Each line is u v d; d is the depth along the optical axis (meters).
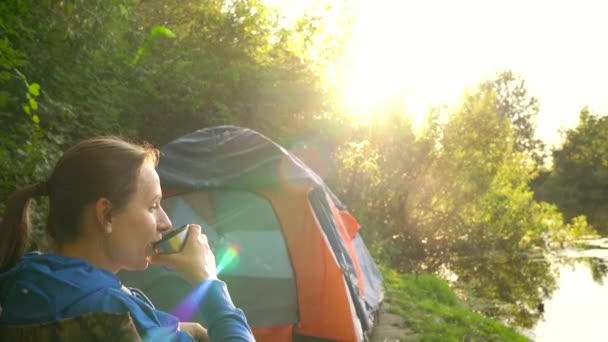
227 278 5.38
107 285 1.15
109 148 1.21
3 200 4.85
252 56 11.70
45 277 1.13
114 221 1.20
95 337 1.09
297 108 11.86
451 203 17.12
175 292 4.93
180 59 9.92
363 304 6.13
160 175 5.40
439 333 7.44
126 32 8.76
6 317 1.12
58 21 6.30
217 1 11.54
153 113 9.86
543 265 16.36
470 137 18.28
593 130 55.22
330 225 5.93
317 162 12.79
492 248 18.28
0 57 4.75
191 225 1.35
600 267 15.91
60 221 1.21
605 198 52.75
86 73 7.07
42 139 6.20
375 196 16.06
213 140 5.70
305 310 5.40
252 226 5.51
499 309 11.11
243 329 1.24
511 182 22.56
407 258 16.73
